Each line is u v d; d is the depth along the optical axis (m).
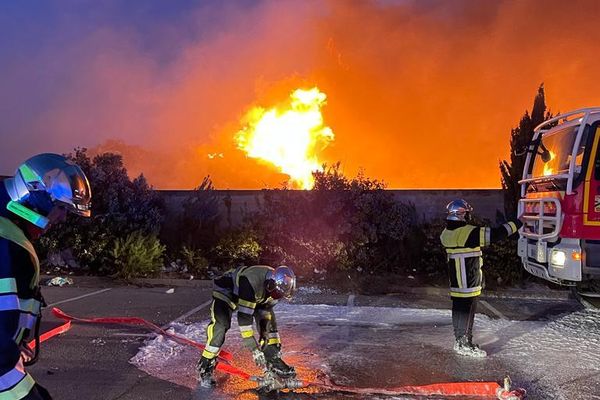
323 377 4.82
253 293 4.32
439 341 6.07
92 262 10.80
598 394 4.45
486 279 9.60
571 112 6.73
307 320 7.11
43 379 4.70
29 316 2.12
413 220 11.44
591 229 6.15
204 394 4.38
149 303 8.23
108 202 11.14
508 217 10.70
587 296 7.11
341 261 10.38
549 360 5.37
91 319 7.03
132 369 4.98
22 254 2.04
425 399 4.33
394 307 8.03
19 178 2.18
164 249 10.88
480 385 4.46
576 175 6.43
